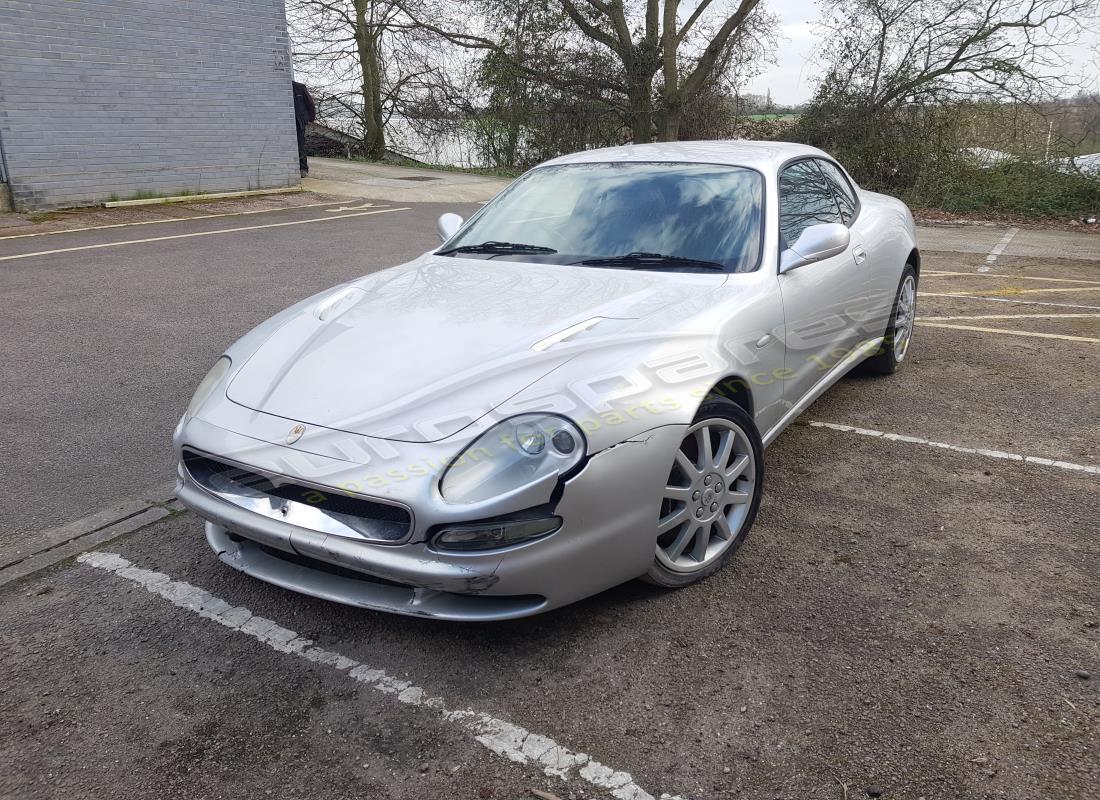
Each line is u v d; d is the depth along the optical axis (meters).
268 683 2.41
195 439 2.60
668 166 3.86
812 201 4.03
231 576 2.97
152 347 5.71
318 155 22.77
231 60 13.28
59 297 7.12
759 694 2.30
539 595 2.38
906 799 1.94
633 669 2.42
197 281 7.75
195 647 2.57
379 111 22.72
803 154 4.24
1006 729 2.15
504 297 3.09
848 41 16.75
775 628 2.60
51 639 2.62
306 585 2.54
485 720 2.24
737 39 20.61
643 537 2.52
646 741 2.15
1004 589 2.78
